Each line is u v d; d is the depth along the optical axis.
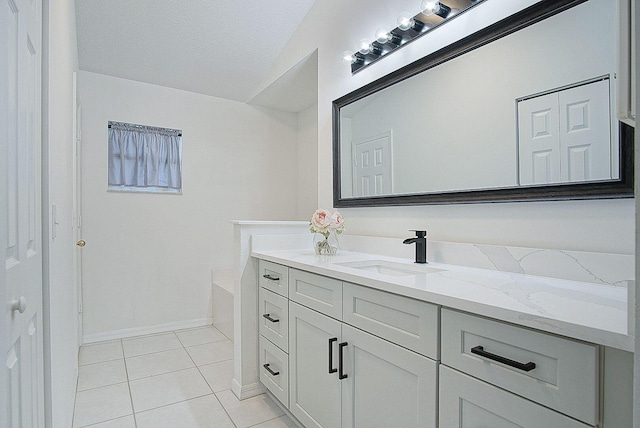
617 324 0.71
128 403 2.03
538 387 0.79
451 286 1.09
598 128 1.14
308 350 1.64
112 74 3.06
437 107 1.70
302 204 4.00
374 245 2.03
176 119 3.37
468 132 1.56
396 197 1.92
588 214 1.18
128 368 2.50
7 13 0.67
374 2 2.09
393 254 1.91
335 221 1.98
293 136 4.05
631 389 0.67
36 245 1.01
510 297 0.94
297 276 1.73
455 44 1.60
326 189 2.50
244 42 2.93
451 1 1.62
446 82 1.66
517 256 1.35
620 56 0.52
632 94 0.51
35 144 1.00
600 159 1.14
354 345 1.34
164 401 2.06
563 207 1.24
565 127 1.23
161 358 2.68
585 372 0.71
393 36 1.92
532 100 1.32
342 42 2.34
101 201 3.02
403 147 1.89
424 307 1.05
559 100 1.24
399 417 1.14
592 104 1.16
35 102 1.00
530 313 0.79
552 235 1.27
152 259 3.24
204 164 3.51
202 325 3.47
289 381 1.80
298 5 2.66
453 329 0.97
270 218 3.89
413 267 1.60
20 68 0.82
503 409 0.85
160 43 2.81
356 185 2.21
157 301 3.27
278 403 2.01
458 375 0.96
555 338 0.76
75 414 1.91
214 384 2.28
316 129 3.77
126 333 3.12
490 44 1.47
